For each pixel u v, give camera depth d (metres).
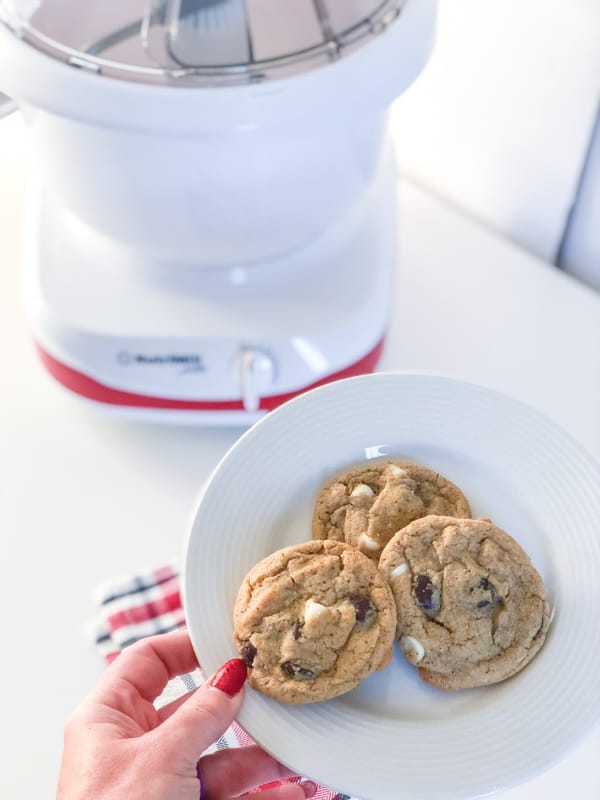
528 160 0.85
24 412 0.79
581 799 0.63
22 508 0.74
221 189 0.62
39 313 0.71
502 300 0.86
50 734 0.65
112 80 0.57
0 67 0.59
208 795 0.58
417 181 0.96
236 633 0.54
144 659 0.60
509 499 0.61
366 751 0.52
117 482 0.76
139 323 0.70
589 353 0.82
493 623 0.56
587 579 0.57
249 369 0.70
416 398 0.62
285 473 0.60
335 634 0.54
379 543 0.59
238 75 0.58
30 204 0.78
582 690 0.53
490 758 0.52
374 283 0.73
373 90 0.59
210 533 0.58
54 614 0.69
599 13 0.73
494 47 0.81
